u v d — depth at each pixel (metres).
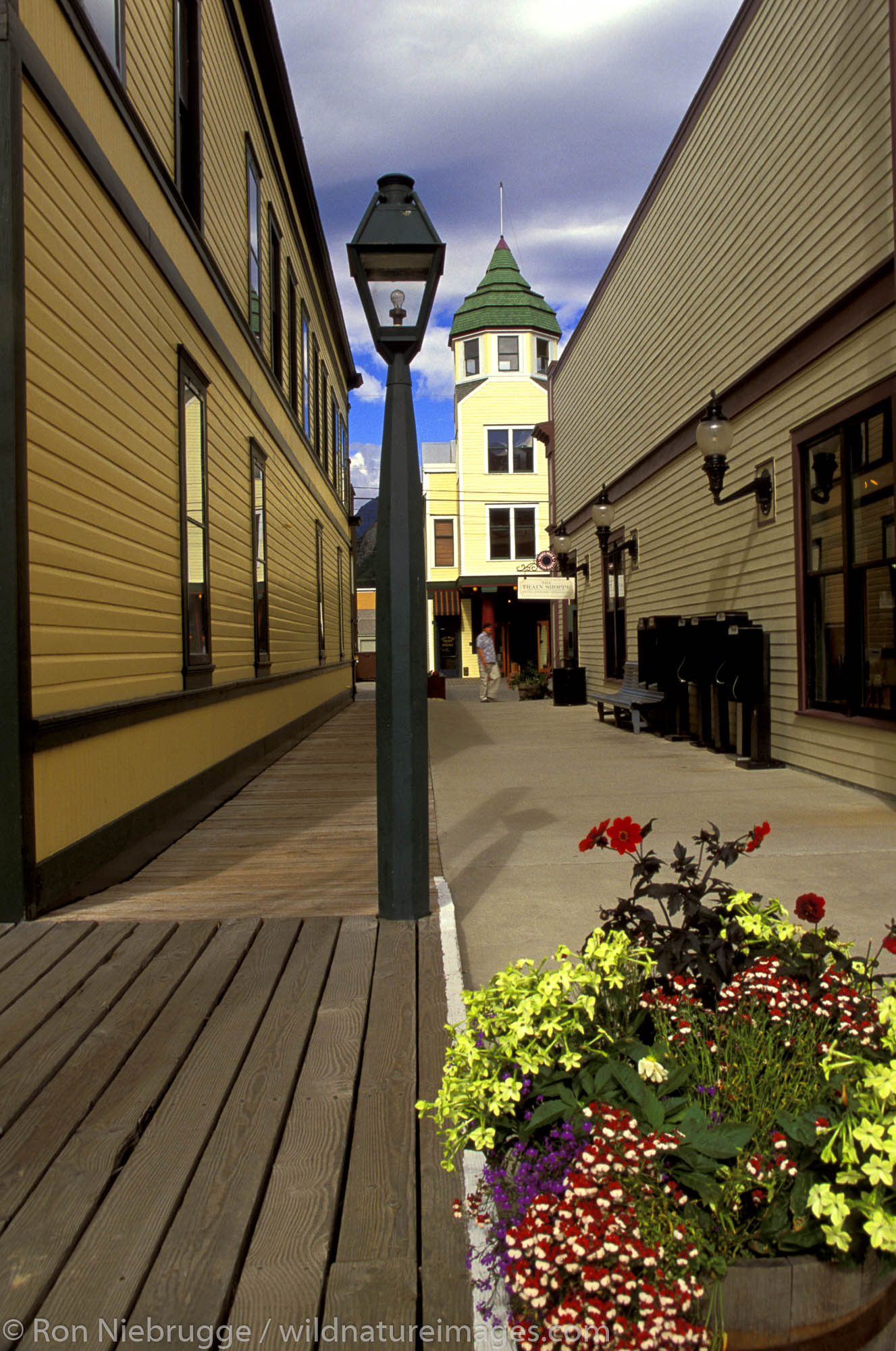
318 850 5.84
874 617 7.02
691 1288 1.48
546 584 18.28
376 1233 2.04
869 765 7.09
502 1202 1.73
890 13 6.17
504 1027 2.07
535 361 32.31
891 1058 1.93
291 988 3.39
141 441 6.18
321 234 16.50
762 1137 1.76
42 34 4.60
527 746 11.18
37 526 4.41
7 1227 2.04
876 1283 1.62
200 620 7.88
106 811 5.18
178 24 7.53
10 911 4.16
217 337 8.50
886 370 6.61
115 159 5.72
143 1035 3.00
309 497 16.20
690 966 2.29
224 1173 2.24
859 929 3.95
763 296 8.71
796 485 8.15
